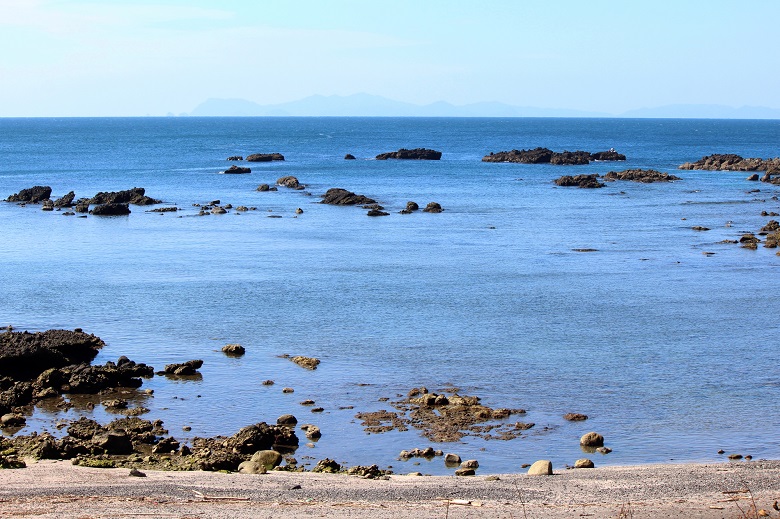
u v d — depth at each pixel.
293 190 118.38
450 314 46.38
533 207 100.06
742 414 31.09
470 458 27.00
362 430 29.56
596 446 28.03
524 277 57.22
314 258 64.62
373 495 21.64
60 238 74.88
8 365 35.72
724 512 19.52
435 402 32.16
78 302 48.97
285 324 44.22
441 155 193.25
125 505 20.20
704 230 80.94
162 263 62.06
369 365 37.12
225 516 19.20
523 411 31.38
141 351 39.47
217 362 37.75
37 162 169.12
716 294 51.91
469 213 94.38
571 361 37.66
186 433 29.28
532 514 19.61
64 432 29.42
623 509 19.81
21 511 19.50
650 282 55.66
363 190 118.62
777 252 67.69
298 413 31.33
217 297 50.41
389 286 53.84
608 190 119.88
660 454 27.30
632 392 33.56
